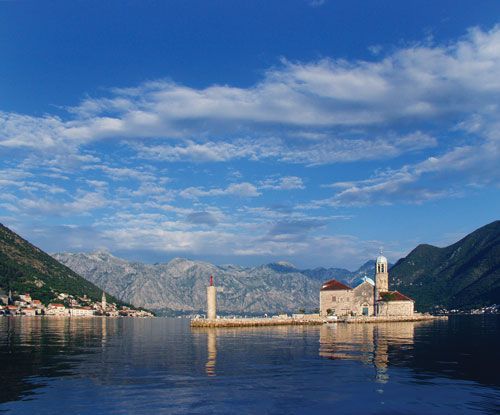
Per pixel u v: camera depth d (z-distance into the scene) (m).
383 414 39.03
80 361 65.75
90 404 41.12
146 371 57.03
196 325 159.88
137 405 40.94
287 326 165.50
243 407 40.72
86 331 143.12
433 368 60.06
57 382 50.06
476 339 107.38
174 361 65.69
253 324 165.00
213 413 38.94
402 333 128.12
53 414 38.19
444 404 41.91
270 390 46.66
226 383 49.78
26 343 94.94
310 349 81.50
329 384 49.50
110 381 50.69
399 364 63.41
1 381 50.59
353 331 135.88
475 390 47.12
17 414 38.16
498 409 40.41
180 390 46.44
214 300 163.88
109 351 79.00
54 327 168.38
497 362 65.81
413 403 42.22
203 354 74.12
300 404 41.75
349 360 67.12
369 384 49.66
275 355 72.69
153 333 130.38
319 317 190.50
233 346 87.25
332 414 39.00
